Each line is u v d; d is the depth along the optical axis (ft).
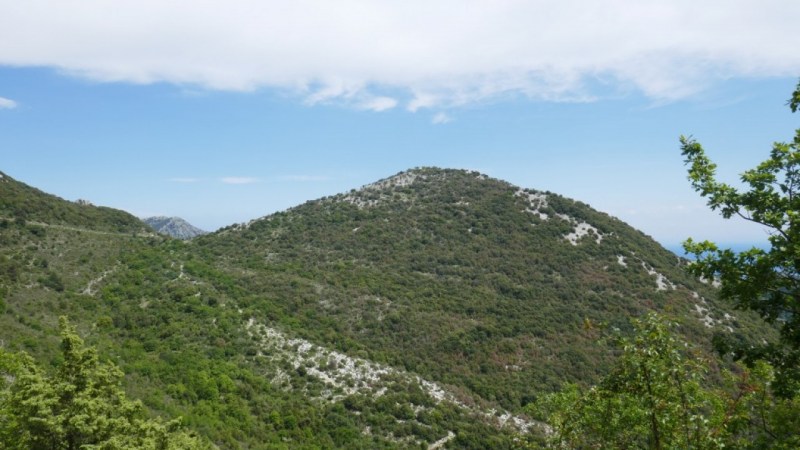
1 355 45.91
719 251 26.91
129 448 41.55
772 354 25.85
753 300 26.35
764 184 26.55
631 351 27.04
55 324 125.90
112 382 45.16
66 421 40.32
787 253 24.41
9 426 40.01
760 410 28.71
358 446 113.29
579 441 37.24
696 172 28.60
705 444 26.11
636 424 32.37
